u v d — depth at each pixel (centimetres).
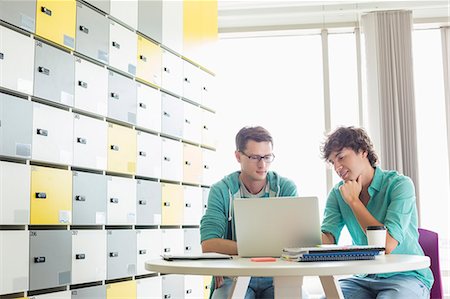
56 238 271
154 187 351
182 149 384
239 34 511
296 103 505
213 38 433
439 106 489
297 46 515
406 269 165
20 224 250
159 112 359
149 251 344
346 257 174
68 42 283
